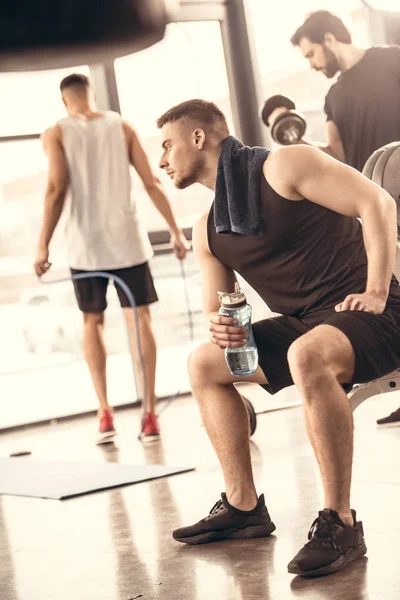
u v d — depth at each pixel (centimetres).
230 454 239
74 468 407
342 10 658
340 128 469
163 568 222
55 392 604
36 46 94
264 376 235
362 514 246
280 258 230
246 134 639
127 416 573
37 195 587
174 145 236
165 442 455
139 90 611
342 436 201
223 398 238
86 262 486
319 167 217
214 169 237
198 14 621
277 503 278
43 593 215
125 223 487
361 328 208
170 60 620
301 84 657
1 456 480
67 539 271
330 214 225
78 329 607
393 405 448
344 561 198
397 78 457
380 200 213
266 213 225
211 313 245
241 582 199
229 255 238
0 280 589
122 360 612
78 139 479
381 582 183
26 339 600
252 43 639
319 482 301
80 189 483
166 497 315
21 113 574
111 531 273
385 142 461
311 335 205
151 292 489
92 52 99
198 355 239
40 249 484
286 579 196
